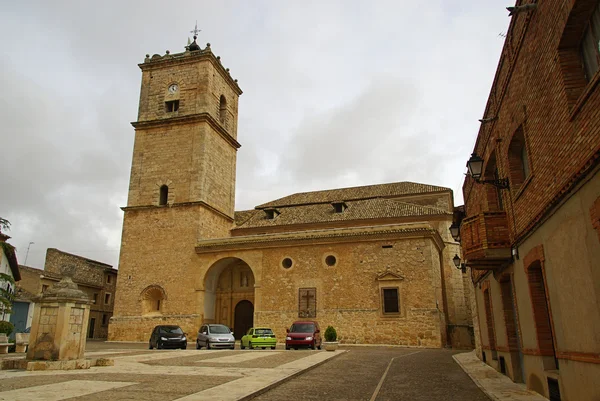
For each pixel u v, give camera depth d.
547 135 8.98
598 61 7.36
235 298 39.38
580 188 7.54
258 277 36.34
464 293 37.69
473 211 20.19
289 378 13.97
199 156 41.25
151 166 42.50
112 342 38.22
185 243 39.25
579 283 7.86
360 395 11.28
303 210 45.97
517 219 11.72
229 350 27.03
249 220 46.75
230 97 48.31
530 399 10.17
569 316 8.43
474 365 18.06
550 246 9.23
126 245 40.94
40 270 47.78
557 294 8.99
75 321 16.59
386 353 24.95
